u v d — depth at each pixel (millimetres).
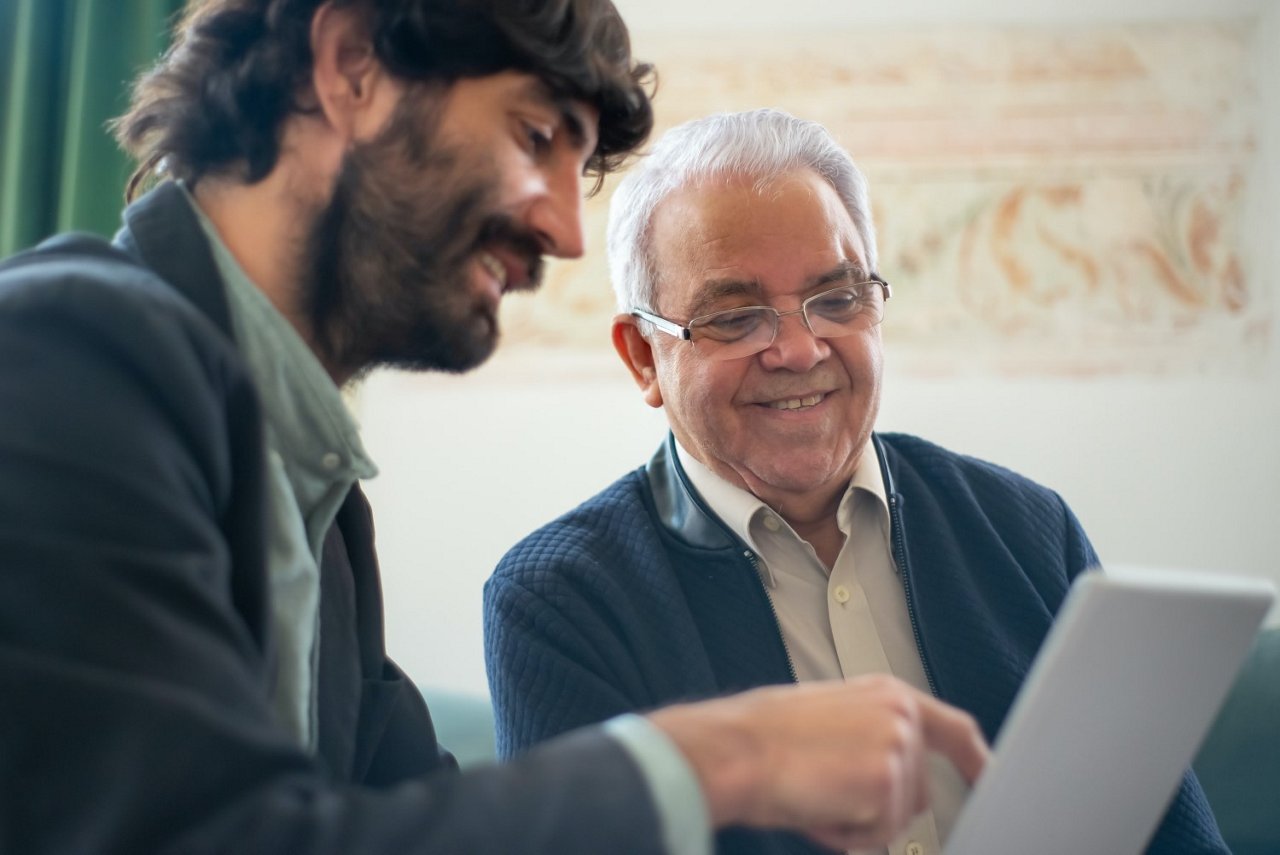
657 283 1843
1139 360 3354
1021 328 3383
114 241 1065
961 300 3398
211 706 703
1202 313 3350
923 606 1742
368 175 1066
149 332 814
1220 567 3289
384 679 1326
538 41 1070
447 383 3502
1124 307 3367
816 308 1754
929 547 1782
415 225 1066
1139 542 3311
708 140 1832
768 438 1746
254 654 789
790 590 1788
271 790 697
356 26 1073
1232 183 3369
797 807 796
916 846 1609
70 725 670
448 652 3443
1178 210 3379
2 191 3197
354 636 1241
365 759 1259
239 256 1103
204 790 683
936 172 3430
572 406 3480
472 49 1051
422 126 1061
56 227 3207
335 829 693
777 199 1772
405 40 1045
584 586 1746
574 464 3467
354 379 1213
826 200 1794
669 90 3480
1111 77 3412
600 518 1863
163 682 702
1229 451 3309
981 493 1902
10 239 3160
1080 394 3352
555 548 1801
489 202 1075
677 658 1695
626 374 3477
